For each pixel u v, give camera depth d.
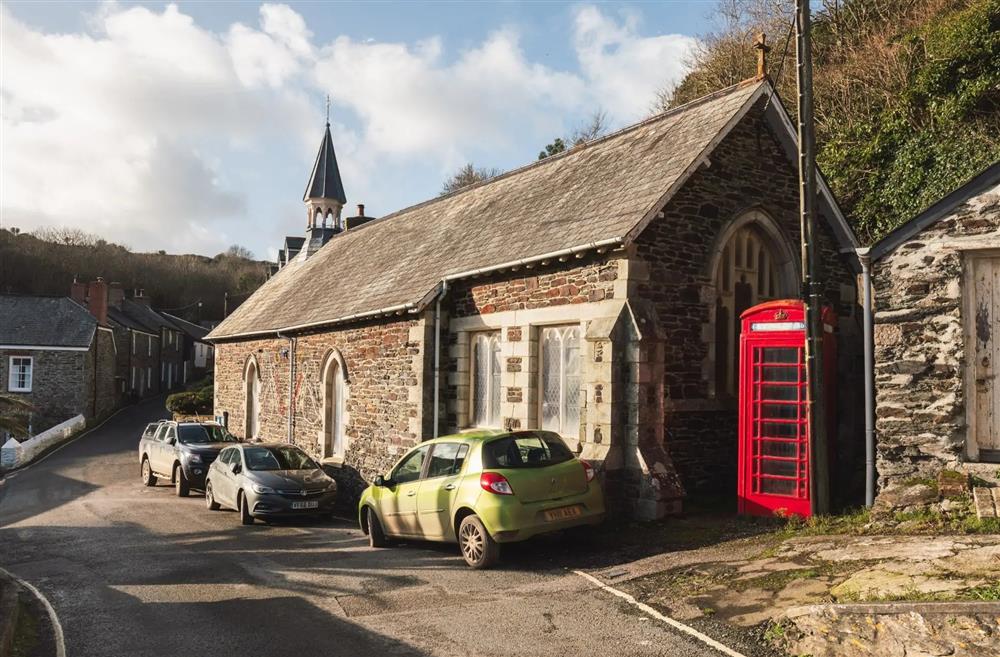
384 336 16.23
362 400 17.14
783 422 10.02
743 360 10.45
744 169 12.51
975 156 14.53
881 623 5.31
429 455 10.32
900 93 17.77
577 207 13.10
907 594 5.78
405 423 15.20
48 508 18.12
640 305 11.00
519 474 8.96
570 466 9.37
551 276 12.41
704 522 10.21
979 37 15.63
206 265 91.06
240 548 11.52
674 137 13.04
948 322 8.41
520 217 14.71
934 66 16.38
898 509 8.31
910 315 8.65
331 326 18.84
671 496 10.56
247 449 15.59
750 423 10.29
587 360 11.33
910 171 15.69
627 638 6.12
